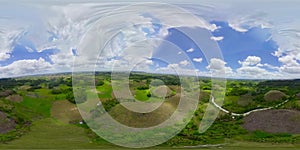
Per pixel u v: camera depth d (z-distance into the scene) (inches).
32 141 1886.1
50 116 2372.0
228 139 1909.4
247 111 2358.5
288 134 2044.8
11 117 2324.1
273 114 2284.7
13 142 1876.2
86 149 1665.8
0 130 2107.5
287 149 1742.1
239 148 1743.4
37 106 2539.4
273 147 1793.8
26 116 2394.2
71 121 2252.7
